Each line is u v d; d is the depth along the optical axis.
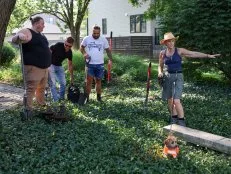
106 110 10.20
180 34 13.79
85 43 11.40
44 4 32.47
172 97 8.85
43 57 9.45
